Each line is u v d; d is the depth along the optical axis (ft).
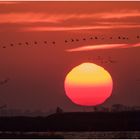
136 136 88.28
